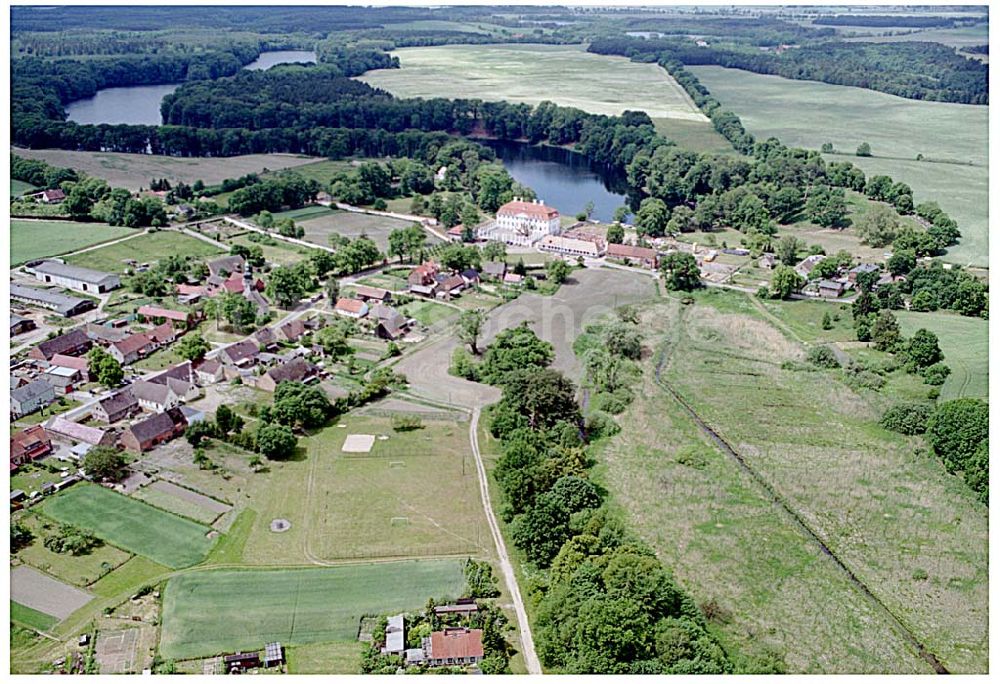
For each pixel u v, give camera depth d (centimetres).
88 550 13338
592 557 12712
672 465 16825
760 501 15575
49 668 10888
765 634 12081
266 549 13575
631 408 19338
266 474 15875
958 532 14675
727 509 15288
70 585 12519
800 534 14575
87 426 17150
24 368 19900
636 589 11900
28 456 15838
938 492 15950
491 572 13162
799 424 18712
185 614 12025
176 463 16050
